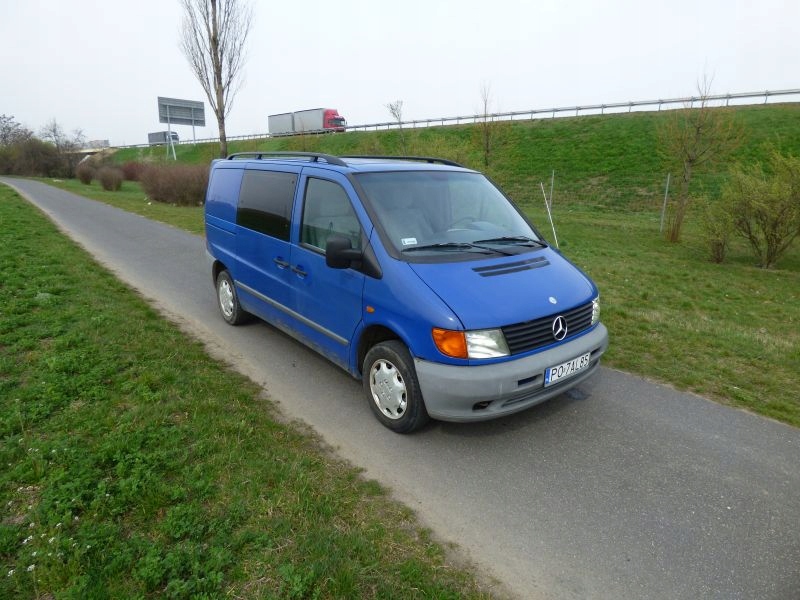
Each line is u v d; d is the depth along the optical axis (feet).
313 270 14.78
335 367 16.98
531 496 10.61
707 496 10.71
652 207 83.56
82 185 133.69
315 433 12.88
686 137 56.08
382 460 11.78
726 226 45.42
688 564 8.89
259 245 17.66
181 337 19.02
